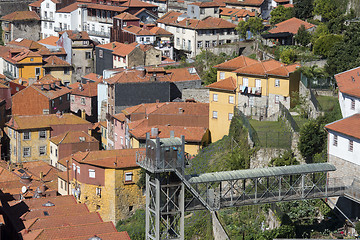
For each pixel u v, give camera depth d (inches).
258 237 6899.6
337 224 6953.7
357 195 6673.2
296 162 7741.1
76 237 6181.1
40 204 7450.8
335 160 7268.7
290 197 6727.4
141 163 6402.6
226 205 6565.0
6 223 6835.6
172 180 6417.3
